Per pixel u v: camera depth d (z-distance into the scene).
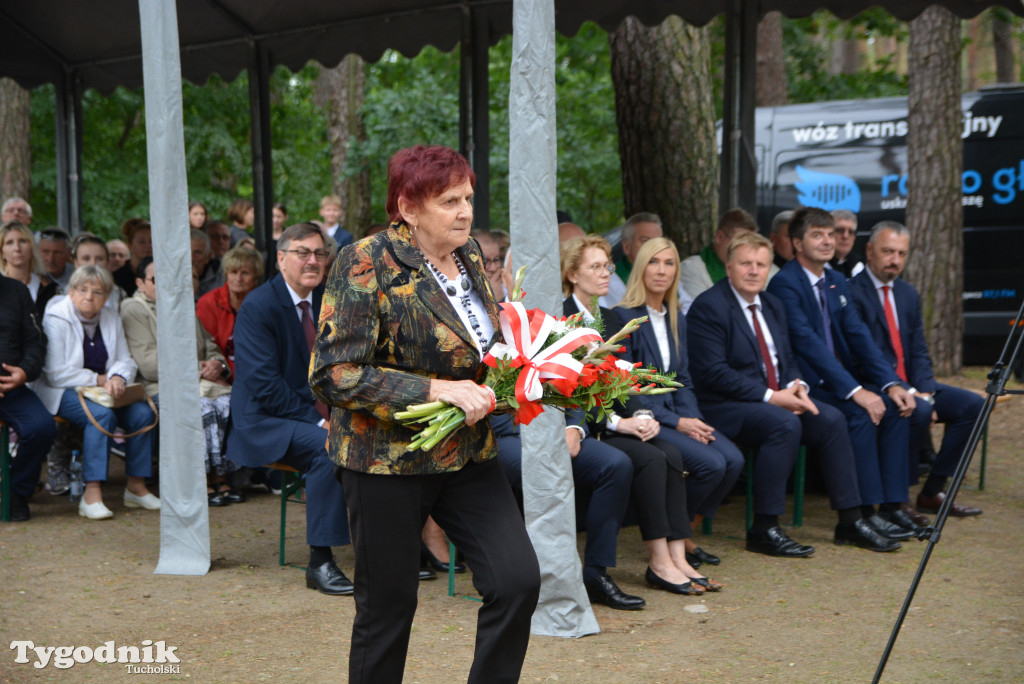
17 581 4.34
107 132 14.41
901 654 3.58
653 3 6.97
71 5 7.40
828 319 5.70
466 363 2.47
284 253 4.65
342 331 2.36
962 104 10.72
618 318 4.71
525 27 3.61
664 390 2.62
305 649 3.56
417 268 2.42
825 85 16.52
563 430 3.69
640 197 7.88
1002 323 10.61
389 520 2.46
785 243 6.75
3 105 9.98
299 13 7.62
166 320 4.46
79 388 5.55
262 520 5.60
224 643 3.61
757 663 3.48
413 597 2.52
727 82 6.96
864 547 5.07
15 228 5.99
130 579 4.41
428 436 2.29
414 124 13.09
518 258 3.67
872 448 5.34
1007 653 3.60
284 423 4.47
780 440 4.94
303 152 16.64
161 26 4.34
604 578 4.14
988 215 10.66
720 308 5.19
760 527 5.02
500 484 2.57
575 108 14.00
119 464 7.18
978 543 5.16
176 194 4.41
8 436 5.39
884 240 5.76
